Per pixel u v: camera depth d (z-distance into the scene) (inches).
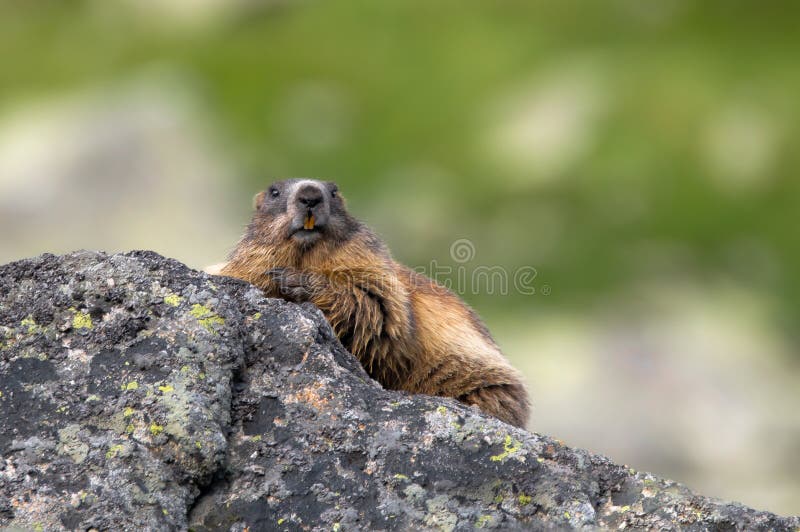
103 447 299.0
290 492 304.3
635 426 1007.6
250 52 1838.1
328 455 312.3
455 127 1632.6
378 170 1577.3
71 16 2016.5
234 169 1467.8
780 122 1531.7
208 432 305.9
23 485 289.4
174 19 1961.1
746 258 1382.9
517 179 1528.1
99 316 331.3
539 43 1804.9
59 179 1337.4
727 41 1712.6
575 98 1638.8
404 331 443.8
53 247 1275.8
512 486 307.3
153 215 1321.4
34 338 324.2
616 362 1099.3
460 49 1813.5
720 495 919.7
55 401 309.0
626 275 1328.7
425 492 305.7
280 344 339.0
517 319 1249.4
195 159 1429.6
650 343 1130.7
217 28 1935.3
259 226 473.4
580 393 1053.2
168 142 1459.2
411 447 314.8
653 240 1403.8
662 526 298.7
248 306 346.9
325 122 1670.8
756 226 1423.5
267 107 1665.8
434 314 480.1
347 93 1745.8
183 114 1546.5
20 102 1708.9
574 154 1553.9
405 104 1689.2
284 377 331.9
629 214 1449.3
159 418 306.2
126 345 324.2
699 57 1665.8
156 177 1381.6
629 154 1496.1
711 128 1545.3
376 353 440.8
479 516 300.8
